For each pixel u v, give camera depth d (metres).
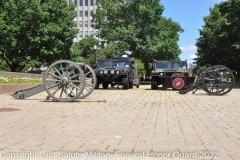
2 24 32.91
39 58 35.62
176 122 7.61
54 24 34.97
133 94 18.06
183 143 5.44
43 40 33.81
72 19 37.19
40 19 33.94
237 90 23.06
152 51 50.72
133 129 6.67
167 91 21.61
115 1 55.66
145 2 53.56
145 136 5.98
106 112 9.47
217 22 45.97
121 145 5.28
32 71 39.59
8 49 34.06
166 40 52.44
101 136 5.97
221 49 41.12
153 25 52.53
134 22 54.75
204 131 6.49
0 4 33.69
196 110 10.08
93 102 12.64
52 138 5.79
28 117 8.32
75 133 6.23
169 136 5.99
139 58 54.28
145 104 11.99
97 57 70.88
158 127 6.92
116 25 55.09
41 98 14.59
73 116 8.56
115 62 25.22
